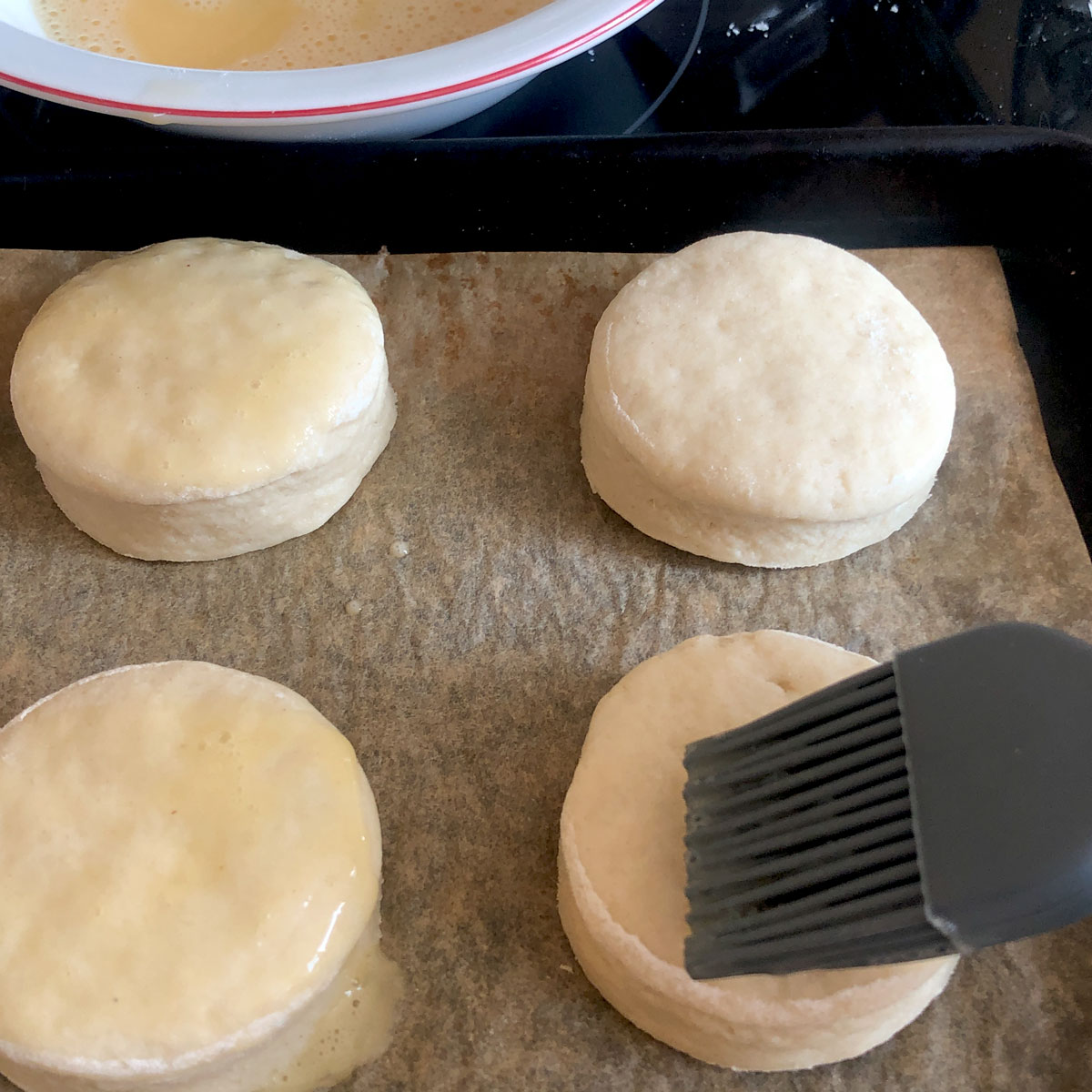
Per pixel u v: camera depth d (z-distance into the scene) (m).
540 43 0.23
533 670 0.24
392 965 0.21
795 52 0.31
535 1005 0.20
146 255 0.26
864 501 0.23
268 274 0.25
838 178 0.27
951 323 0.27
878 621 0.24
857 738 0.16
